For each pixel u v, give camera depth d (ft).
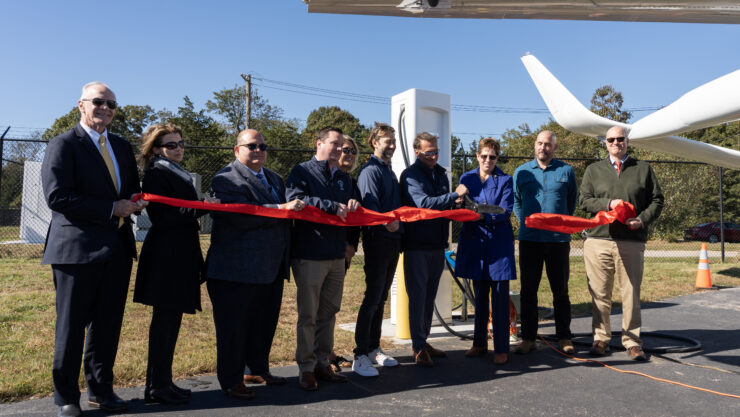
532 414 9.23
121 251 9.29
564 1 6.75
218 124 151.64
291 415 9.09
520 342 15.34
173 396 9.64
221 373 9.92
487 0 6.79
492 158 13.21
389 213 11.60
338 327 16.43
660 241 68.69
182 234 9.59
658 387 10.84
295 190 10.66
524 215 14.34
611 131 13.93
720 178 37.52
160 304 9.24
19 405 9.33
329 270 10.88
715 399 10.09
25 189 41.55
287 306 19.43
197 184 45.85
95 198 8.71
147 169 9.87
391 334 16.30
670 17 7.22
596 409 9.50
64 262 8.54
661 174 69.00
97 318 9.12
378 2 6.99
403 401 9.91
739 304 21.56
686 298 22.99
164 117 130.21
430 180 13.10
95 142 9.16
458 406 9.64
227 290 9.83
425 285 12.58
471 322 18.12
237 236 9.84
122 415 8.95
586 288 25.17
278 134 148.25
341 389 10.65
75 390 8.79
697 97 15.15
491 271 12.78
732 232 67.92
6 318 15.70
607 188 13.84
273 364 12.50
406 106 17.33
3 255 34.45
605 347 13.69
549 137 14.20
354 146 11.70
